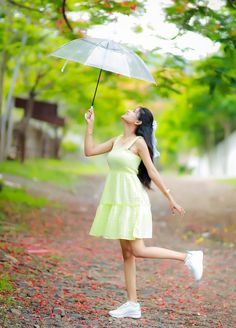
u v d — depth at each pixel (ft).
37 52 56.44
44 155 107.86
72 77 63.67
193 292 22.26
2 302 17.25
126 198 16.65
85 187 69.72
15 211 38.11
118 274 24.58
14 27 49.11
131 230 16.48
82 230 36.01
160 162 169.89
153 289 22.27
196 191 68.54
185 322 17.56
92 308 18.13
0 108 54.08
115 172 16.98
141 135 17.10
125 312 17.39
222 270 27.17
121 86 67.36
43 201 46.06
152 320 17.48
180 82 37.78
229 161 130.41
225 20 29.43
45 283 20.75
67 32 35.94
